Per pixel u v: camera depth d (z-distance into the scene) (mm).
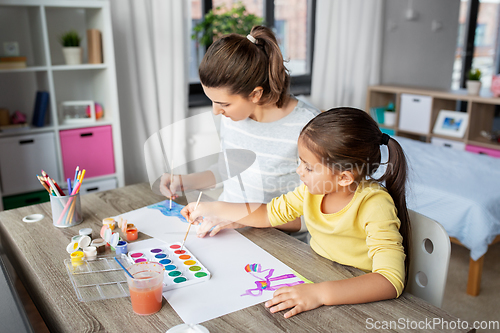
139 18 2545
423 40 4332
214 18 3033
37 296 902
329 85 3686
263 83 1046
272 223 1098
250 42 1023
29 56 2371
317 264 933
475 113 3352
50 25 2424
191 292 822
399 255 840
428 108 3539
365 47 3795
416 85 4430
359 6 3668
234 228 1112
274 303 774
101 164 2402
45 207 1262
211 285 847
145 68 2625
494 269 2223
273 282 857
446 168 2324
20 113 2264
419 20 4215
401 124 3770
